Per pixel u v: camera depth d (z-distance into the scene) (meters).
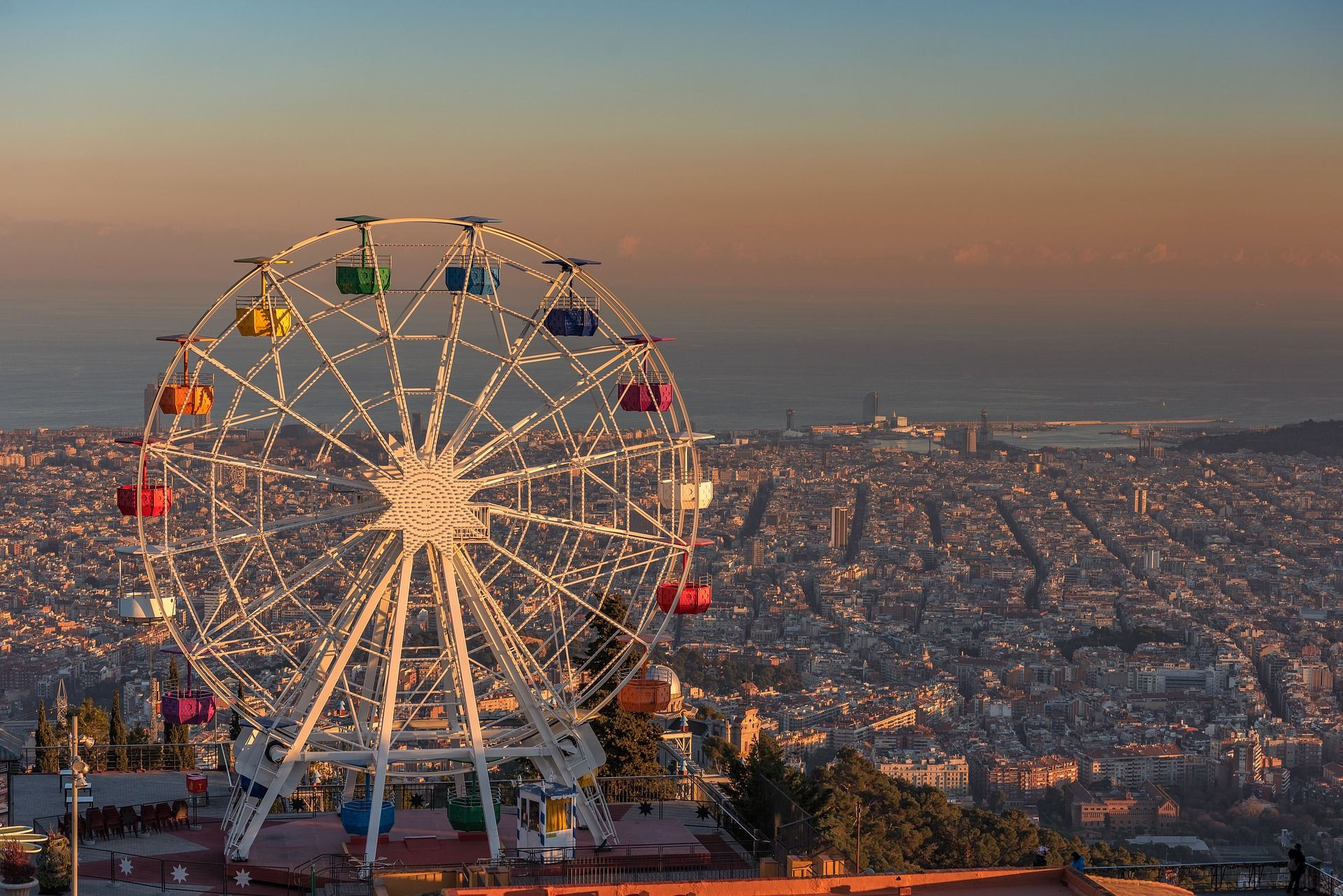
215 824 62.81
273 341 59.38
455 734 60.12
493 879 53.81
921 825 101.00
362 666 68.50
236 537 59.41
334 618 61.16
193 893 53.69
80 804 62.12
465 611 119.25
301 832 61.28
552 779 61.12
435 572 61.16
